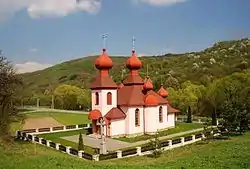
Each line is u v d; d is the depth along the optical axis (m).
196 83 125.00
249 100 63.16
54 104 139.62
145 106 62.38
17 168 27.30
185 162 31.77
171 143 48.03
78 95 134.12
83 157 42.22
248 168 27.94
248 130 59.03
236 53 167.62
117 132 59.88
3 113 54.84
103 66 60.97
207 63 157.12
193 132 64.94
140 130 61.91
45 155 35.94
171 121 69.75
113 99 61.16
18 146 46.56
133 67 64.00
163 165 30.61
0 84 54.31
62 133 65.44
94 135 60.88
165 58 196.38
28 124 81.00
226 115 55.75
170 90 103.81
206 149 41.50
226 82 94.81
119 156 42.19
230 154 34.53
